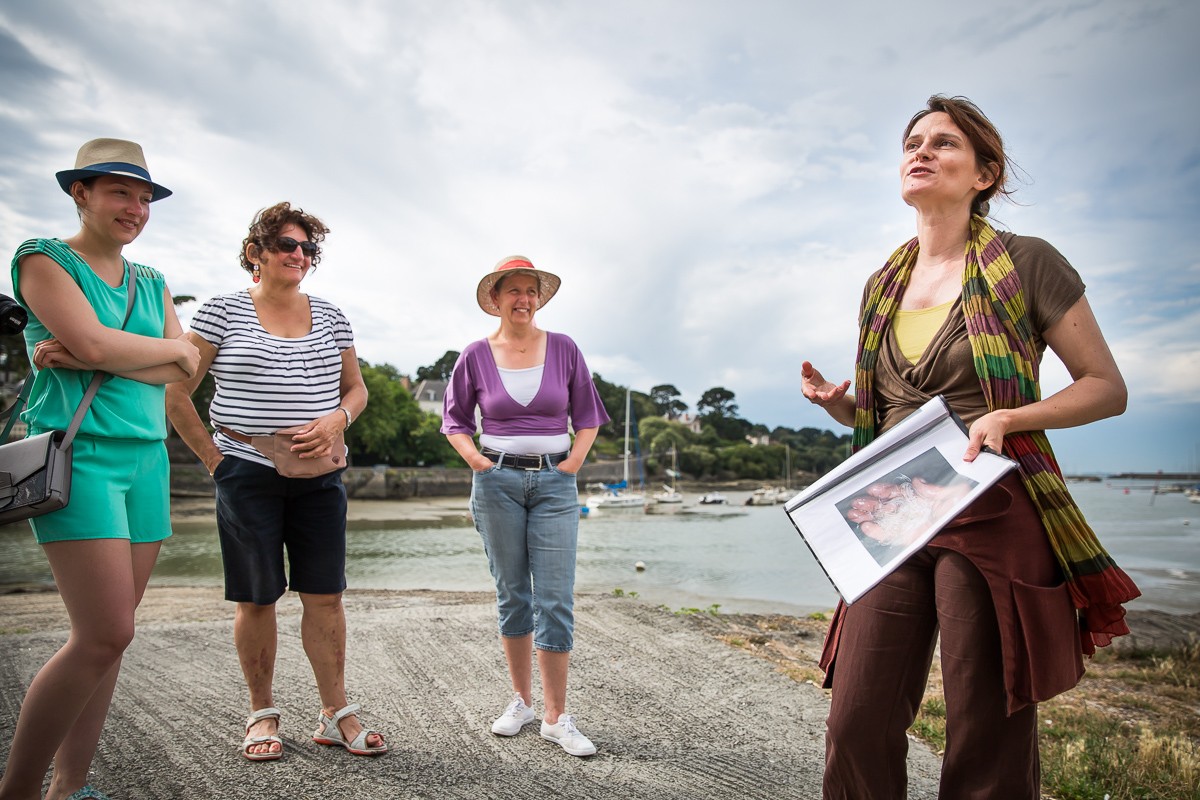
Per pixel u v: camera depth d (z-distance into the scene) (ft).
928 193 6.97
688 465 390.01
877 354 7.30
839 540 6.25
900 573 6.42
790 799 9.66
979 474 5.69
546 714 11.32
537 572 11.29
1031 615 5.77
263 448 9.86
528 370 11.55
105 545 7.57
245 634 10.26
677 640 18.40
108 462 7.82
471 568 67.77
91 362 7.54
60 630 18.44
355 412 10.93
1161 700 18.39
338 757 10.30
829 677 7.29
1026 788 5.98
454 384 11.94
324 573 10.37
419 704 12.76
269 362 10.07
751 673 15.72
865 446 7.34
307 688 13.25
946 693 6.13
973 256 6.64
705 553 86.07
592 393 11.92
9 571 57.77
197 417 9.93
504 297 11.55
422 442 272.72
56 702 7.38
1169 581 56.24
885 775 6.53
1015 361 6.27
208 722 11.46
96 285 7.93
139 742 10.59
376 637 17.31
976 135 6.89
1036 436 6.25
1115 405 6.12
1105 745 12.93
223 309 10.13
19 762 7.38
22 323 7.27
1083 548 5.99
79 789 8.31
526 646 11.72
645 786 9.84
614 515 191.83
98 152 7.98
